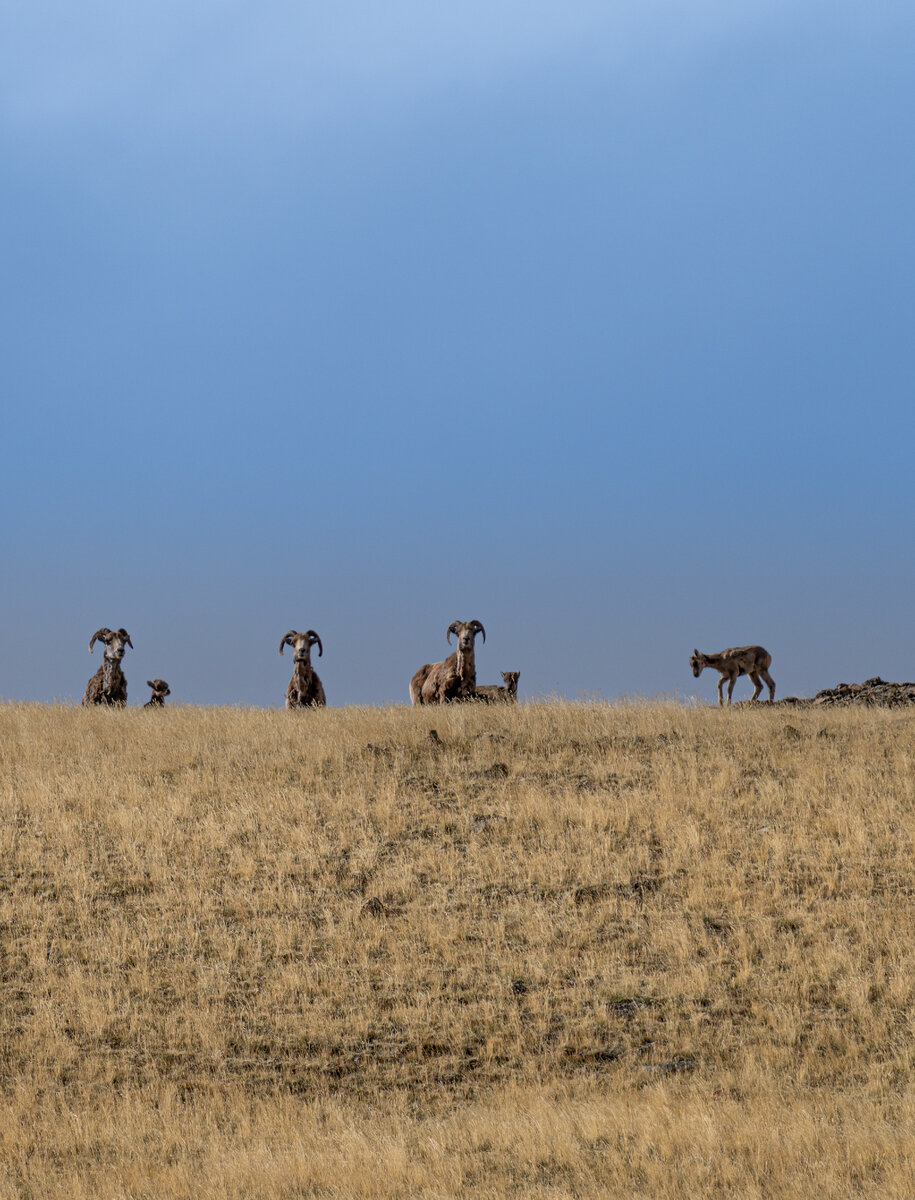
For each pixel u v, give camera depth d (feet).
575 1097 139.44
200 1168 121.49
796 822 220.64
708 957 176.65
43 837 221.25
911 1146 114.73
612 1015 162.09
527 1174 116.06
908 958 171.83
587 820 220.84
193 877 204.74
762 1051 150.20
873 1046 151.64
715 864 203.92
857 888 195.31
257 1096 143.02
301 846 215.31
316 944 182.70
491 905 194.39
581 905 192.75
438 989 168.45
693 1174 111.24
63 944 182.70
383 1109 138.72
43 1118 136.15
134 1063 152.35
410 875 204.44
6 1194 115.55
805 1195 105.40
